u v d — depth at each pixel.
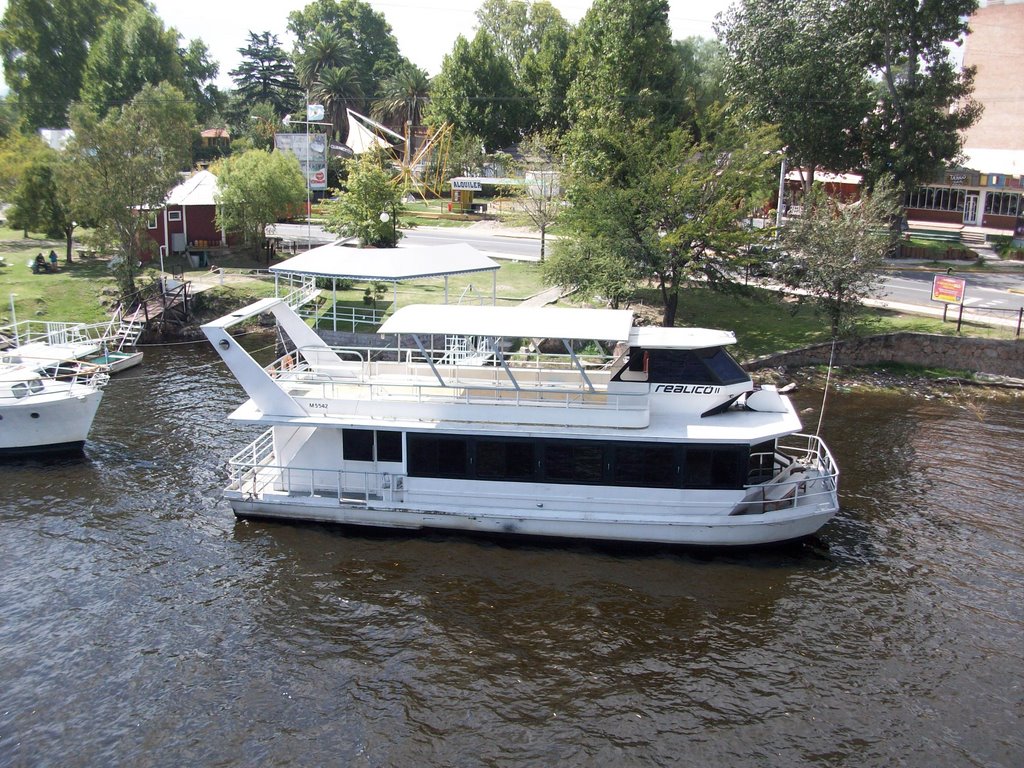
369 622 19.42
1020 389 38.56
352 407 23.95
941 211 75.75
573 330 22.89
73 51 106.19
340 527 23.91
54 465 28.53
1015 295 48.47
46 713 16.33
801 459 26.44
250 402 25.34
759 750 15.47
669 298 42.25
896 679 17.42
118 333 42.16
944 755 15.30
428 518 23.30
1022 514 24.98
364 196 55.38
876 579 21.33
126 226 49.34
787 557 22.47
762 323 44.75
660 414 23.89
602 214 41.41
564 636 18.97
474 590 20.80
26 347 34.75
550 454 22.92
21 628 18.98
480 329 22.94
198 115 108.44
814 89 53.41
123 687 17.11
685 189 40.28
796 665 17.94
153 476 27.61
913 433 32.44
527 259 59.88
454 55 97.19
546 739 15.76
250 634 18.92
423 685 17.28
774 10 54.28
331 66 118.75
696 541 22.56
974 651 18.34
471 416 23.50
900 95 56.94
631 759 15.25
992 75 76.12
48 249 62.91
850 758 15.26
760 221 58.75
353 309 42.34
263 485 24.67
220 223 58.78
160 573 21.41
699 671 17.77
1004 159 71.69
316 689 17.12
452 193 85.56
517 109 99.00
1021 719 16.22
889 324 42.78
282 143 73.06
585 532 22.84
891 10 53.94
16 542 22.95
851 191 69.06
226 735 15.81
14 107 112.06
